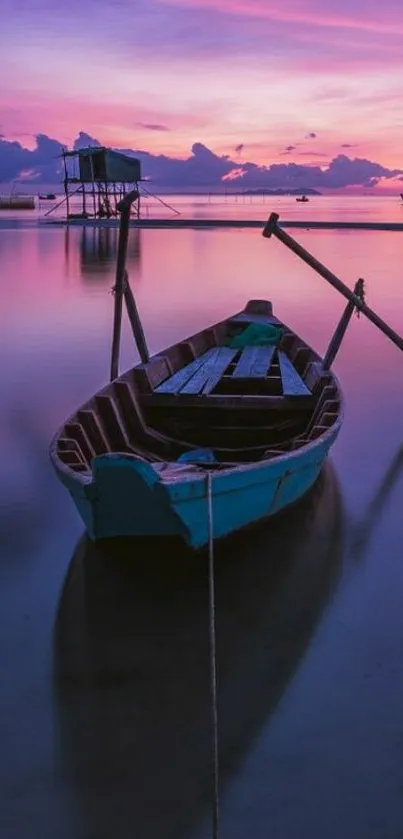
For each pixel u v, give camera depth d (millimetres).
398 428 10242
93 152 63125
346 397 11797
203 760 4379
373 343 16156
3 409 11250
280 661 5316
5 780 4246
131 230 52688
